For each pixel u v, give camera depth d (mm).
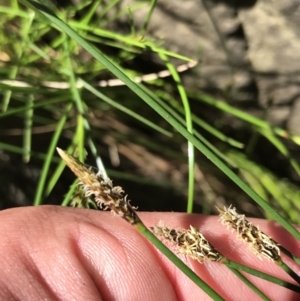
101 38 121
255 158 139
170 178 145
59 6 121
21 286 70
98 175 55
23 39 108
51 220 82
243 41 106
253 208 137
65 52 107
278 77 110
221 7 100
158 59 119
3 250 73
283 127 124
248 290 90
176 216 91
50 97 129
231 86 118
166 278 88
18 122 141
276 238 94
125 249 85
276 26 98
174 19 108
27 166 145
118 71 66
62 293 73
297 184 140
